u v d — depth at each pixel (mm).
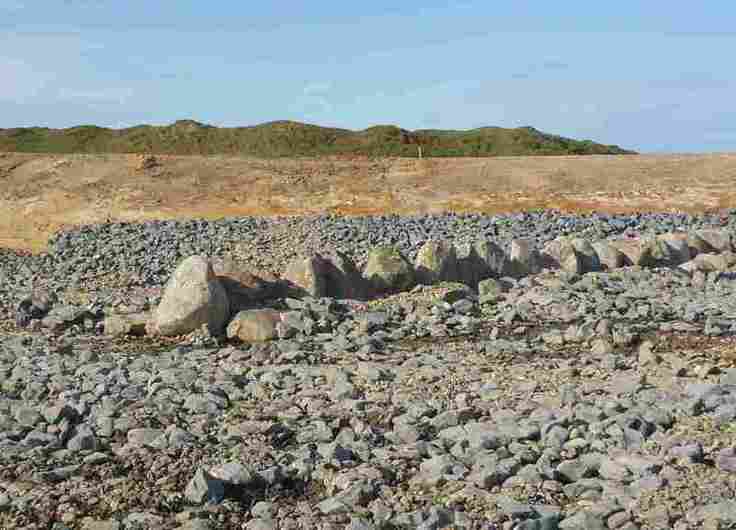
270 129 70562
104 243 26188
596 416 8328
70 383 10375
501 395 9484
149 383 10367
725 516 6191
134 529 6480
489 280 15836
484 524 6328
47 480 7418
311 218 29750
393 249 16312
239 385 10359
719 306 14375
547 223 27938
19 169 41875
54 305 15656
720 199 35531
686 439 7703
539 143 69312
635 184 38188
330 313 13672
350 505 6719
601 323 12367
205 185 39750
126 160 43062
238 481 7109
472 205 36312
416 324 13523
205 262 13539
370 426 8367
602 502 6598
